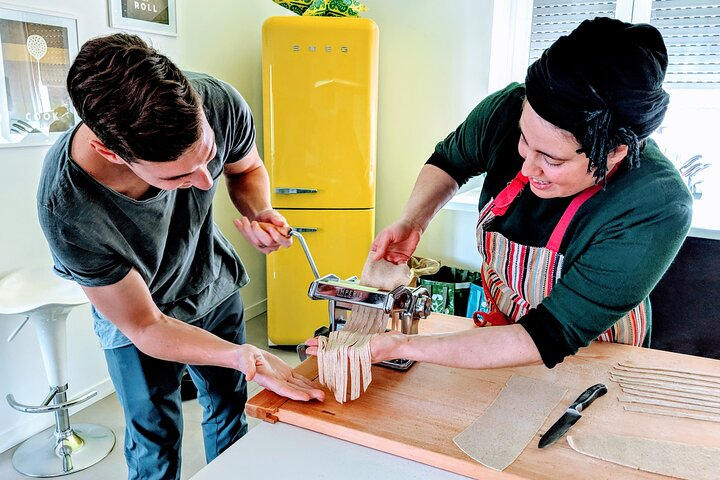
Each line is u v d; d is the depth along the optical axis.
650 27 0.80
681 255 2.24
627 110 0.79
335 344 1.04
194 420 2.36
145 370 1.34
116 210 1.08
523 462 0.85
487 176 1.24
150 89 0.79
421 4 3.12
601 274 0.95
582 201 1.03
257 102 3.39
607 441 0.90
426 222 1.33
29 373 2.23
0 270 2.07
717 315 2.21
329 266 2.99
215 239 1.53
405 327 1.15
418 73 3.23
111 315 1.10
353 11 2.84
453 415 0.97
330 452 0.90
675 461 0.85
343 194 2.91
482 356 0.98
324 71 2.76
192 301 1.43
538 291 1.19
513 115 1.18
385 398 1.03
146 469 1.44
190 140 0.84
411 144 3.35
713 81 2.76
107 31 2.35
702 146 2.84
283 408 0.99
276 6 3.43
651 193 0.93
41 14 2.06
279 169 2.88
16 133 2.04
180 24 2.72
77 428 2.30
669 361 1.19
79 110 0.83
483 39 3.04
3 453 2.16
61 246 1.02
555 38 3.03
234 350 1.06
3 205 2.05
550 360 0.97
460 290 2.92
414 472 0.85
